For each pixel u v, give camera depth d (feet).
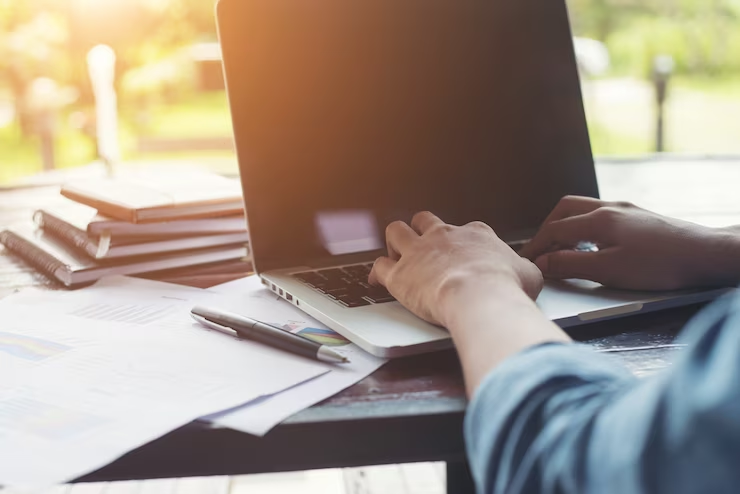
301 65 2.82
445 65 3.03
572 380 1.26
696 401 0.99
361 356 1.97
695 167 4.93
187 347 2.04
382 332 2.00
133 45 14.35
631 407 1.09
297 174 2.78
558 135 3.19
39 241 3.11
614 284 2.33
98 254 2.74
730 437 0.95
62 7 15.03
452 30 3.05
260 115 2.76
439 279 1.88
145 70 14.73
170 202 2.88
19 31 15.06
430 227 2.17
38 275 2.86
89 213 3.23
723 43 22.09
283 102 2.78
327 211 2.81
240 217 3.06
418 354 1.99
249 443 1.61
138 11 14.25
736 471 0.95
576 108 3.23
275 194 2.75
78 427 1.59
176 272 2.90
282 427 1.61
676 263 2.28
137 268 2.83
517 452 1.22
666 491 1.00
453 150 3.02
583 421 1.16
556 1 3.22
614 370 1.30
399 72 2.96
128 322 2.25
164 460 1.58
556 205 2.87
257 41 2.76
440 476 6.98
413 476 7.00
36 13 15.12
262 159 2.75
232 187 3.22
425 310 1.96
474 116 3.07
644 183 4.41
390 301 2.28
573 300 2.24
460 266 1.87
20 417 1.63
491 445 1.25
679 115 19.69
